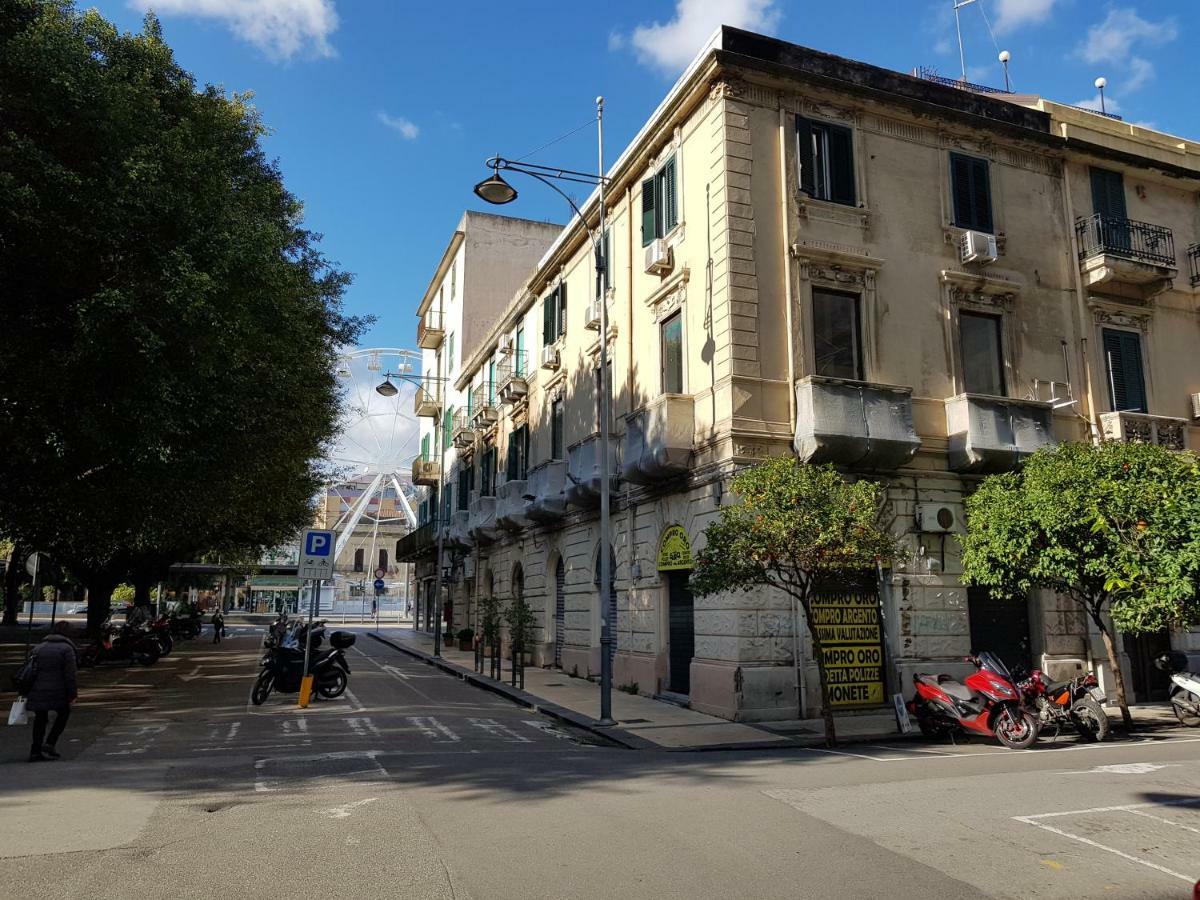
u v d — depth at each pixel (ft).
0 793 25.70
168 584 204.33
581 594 70.18
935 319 54.13
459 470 120.16
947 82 68.64
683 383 54.34
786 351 49.83
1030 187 59.31
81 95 35.45
